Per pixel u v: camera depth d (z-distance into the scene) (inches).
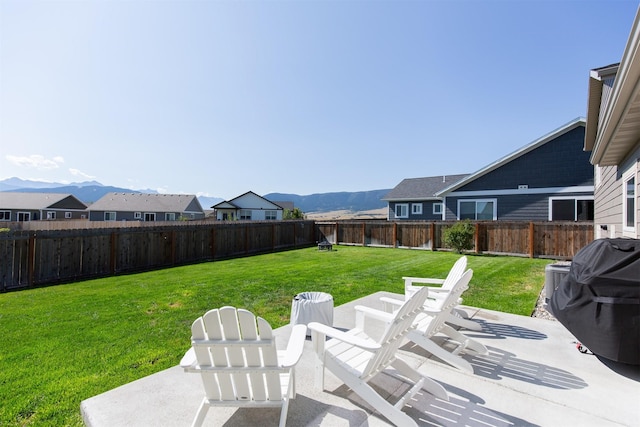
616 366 118.0
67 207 1497.3
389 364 98.4
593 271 114.1
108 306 201.5
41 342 142.7
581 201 521.7
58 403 96.3
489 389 102.8
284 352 87.5
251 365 74.2
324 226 666.8
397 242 578.6
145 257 364.2
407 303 86.6
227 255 475.5
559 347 135.9
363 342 84.7
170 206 1472.7
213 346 72.4
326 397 97.6
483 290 243.1
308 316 146.4
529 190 564.1
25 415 90.2
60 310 193.0
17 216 1353.3
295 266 365.4
